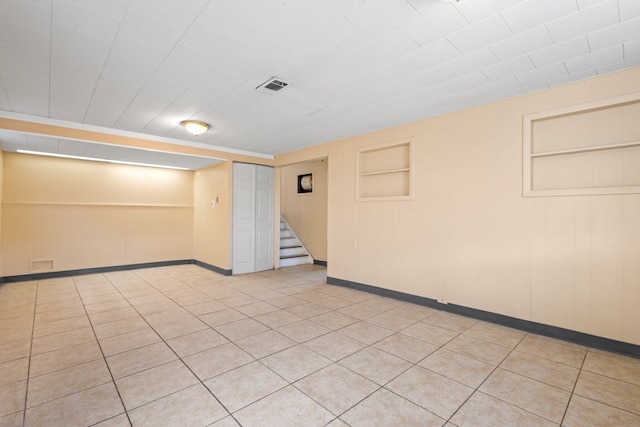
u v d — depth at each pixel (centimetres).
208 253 645
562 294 293
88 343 277
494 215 335
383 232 440
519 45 227
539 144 314
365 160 479
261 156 632
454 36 217
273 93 316
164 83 293
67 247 554
